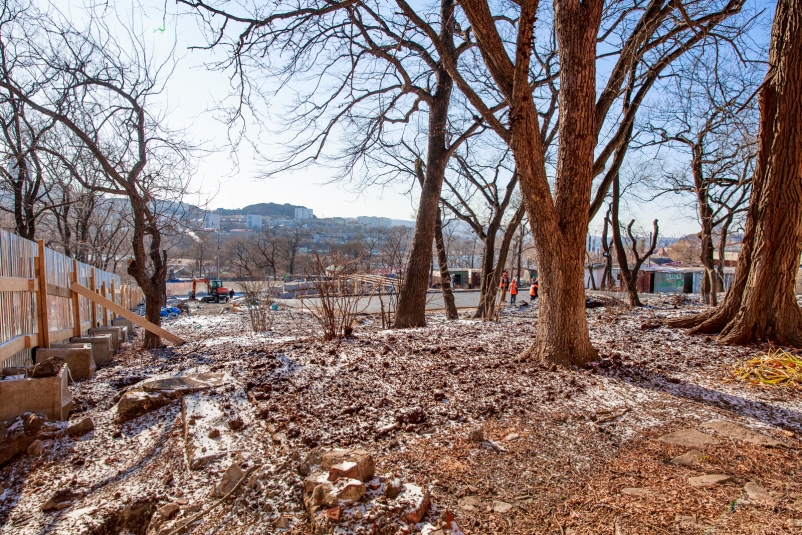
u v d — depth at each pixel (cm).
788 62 659
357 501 281
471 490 324
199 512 308
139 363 790
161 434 439
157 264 1008
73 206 1875
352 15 923
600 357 637
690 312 1146
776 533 261
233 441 396
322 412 446
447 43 1109
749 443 394
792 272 690
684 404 488
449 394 502
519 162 569
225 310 2427
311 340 775
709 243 1633
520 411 465
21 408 473
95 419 498
